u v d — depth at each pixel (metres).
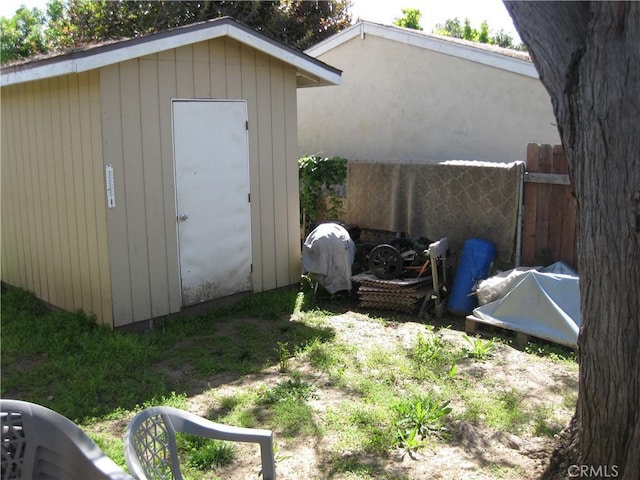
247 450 4.21
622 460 3.08
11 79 6.45
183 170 6.93
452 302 7.09
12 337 6.41
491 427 4.48
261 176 7.75
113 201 6.36
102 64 5.89
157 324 6.87
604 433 3.12
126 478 2.49
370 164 8.34
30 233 7.67
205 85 7.02
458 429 4.43
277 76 7.78
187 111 6.89
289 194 8.12
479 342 5.86
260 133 7.67
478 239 7.29
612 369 3.02
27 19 19.36
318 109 11.12
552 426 4.46
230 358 5.92
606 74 2.79
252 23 17.52
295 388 5.13
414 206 7.93
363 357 5.86
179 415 3.10
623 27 2.74
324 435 4.38
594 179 2.91
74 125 6.54
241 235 7.61
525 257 7.18
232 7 17.45
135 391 5.16
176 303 7.04
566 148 3.04
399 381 5.29
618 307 2.95
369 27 9.97
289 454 4.16
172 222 6.89
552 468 3.53
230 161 7.38
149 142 6.59
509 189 7.12
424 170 7.79
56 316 6.93
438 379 5.30
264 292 7.94
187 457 4.06
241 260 7.65
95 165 6.35
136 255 6.61
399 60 9.71
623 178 2.82
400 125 9.88
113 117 6.26
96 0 17.77
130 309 6.62
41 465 2.62
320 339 6.37
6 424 2.62
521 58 8.28
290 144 8.05
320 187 9.27
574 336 5.84
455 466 3.98
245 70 7.40
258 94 7.59
